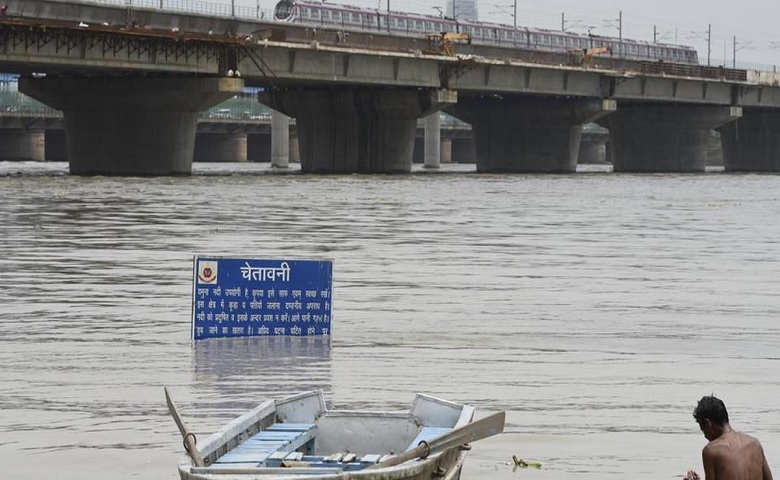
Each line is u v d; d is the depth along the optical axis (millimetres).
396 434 41500
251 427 39750
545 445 47625
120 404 53844
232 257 68812
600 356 65688
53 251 113125
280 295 69438
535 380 59281
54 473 43812
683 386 58125
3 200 179000
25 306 80875
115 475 43625
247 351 65500
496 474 43781
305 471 34375
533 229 145625
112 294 86438
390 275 98875
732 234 142000
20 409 52844
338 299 85312
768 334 72750
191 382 58250
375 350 66250
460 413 40688
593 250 121375
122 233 130875
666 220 163375
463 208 181875
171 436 48781
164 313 78188
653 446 47500
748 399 55625
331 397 55281
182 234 130000
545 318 77688
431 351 66375
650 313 80375
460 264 107188
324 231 137000
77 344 67562
